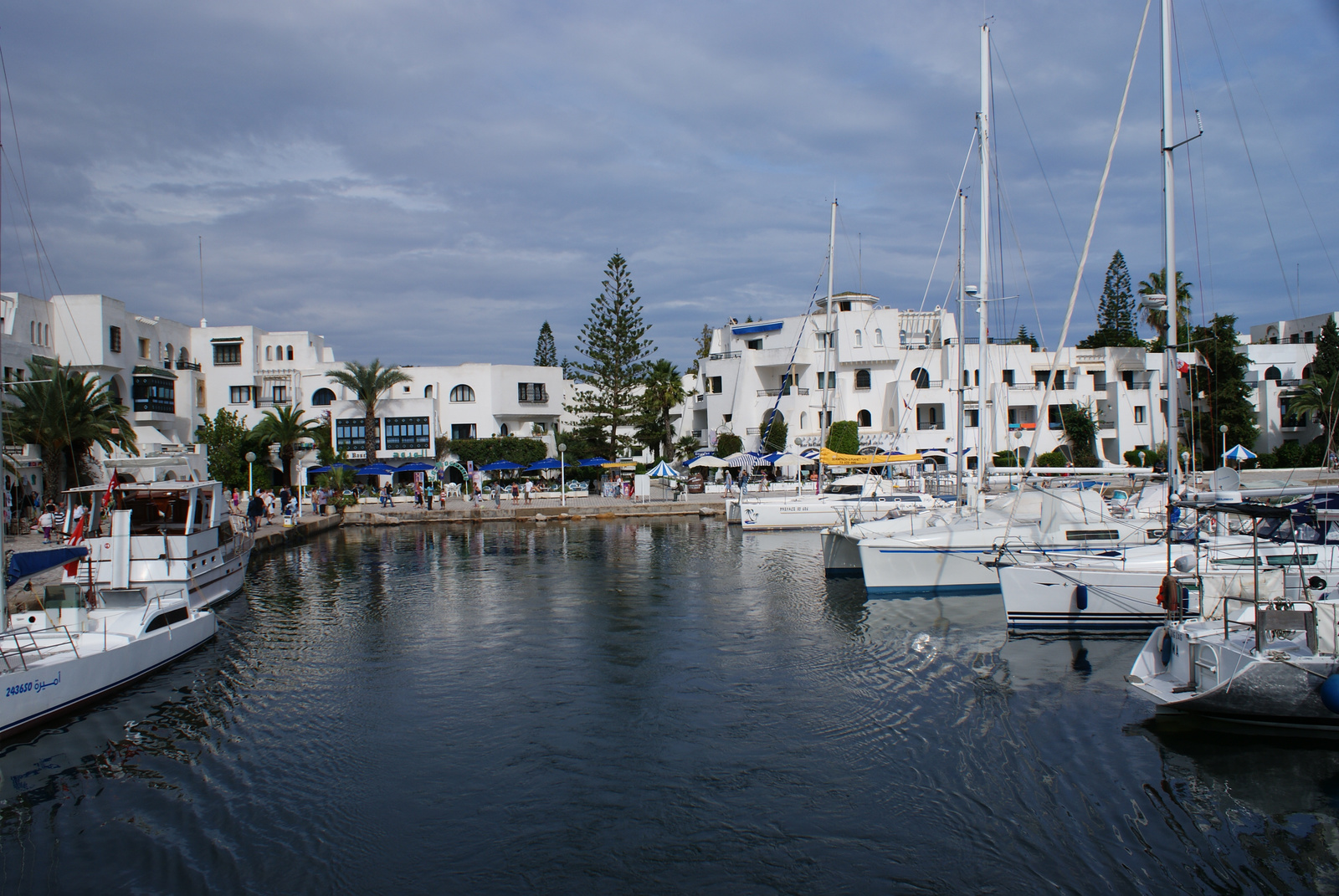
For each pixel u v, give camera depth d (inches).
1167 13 713.0
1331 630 495.5
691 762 495.5
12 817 440.1
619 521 1914.4
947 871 378.0
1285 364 2282.2
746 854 395.2
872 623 828.0
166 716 583.8
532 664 699.4
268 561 1339.8
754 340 2650.1
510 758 506.3
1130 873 372.8
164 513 930.1
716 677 656.4
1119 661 674.8
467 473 2405.3
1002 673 647.1
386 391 2694.4
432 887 372.8
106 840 415.2
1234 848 390.0
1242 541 753.0
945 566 971.3
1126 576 741.9
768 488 2059.5
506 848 403.9
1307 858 381.4
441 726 559.8
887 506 1445.6
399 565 1283.2
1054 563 773.9
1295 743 499.2
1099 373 2425.0
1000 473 1128.2
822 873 378.6
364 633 817.5
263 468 2164.1
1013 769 474.3
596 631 812.0
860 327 2443.4
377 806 447.8
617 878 377.4
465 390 2736.2
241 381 2571.4
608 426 2662.4
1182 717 544.1
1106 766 474.0
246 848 406.6
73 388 1338.6
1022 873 375.6
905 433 2267.5
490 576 1159.6
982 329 1063.0
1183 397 2017.7
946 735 525.3
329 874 383.6
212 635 788.0
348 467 2348.7
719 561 1267.2
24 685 546.9
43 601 661.3
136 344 2118.6
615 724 557.6
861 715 563.8
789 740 525.7
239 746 529.7
